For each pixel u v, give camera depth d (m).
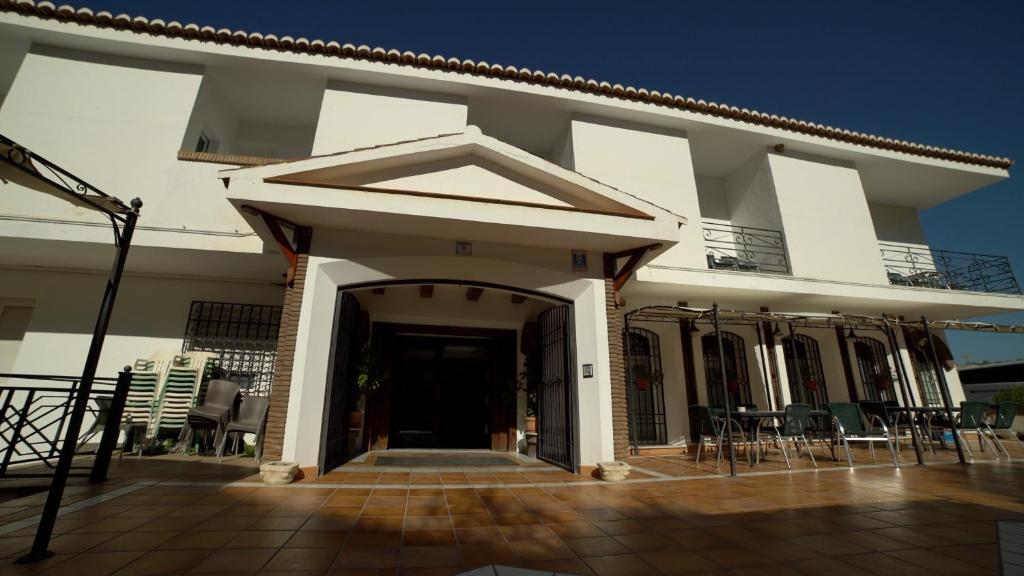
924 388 11.74
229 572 2.69
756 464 7.21
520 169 6.44
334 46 8.02
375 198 5.60
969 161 11.52
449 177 6.27
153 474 5.45
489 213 5.90
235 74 8.35
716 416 7.67
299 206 5.45
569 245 6.80
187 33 7.57
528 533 3.56
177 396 7.30
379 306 8.70
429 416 9.45
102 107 7.36
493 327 9.43
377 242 6.30
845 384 10.88
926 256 12.98
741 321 9.93
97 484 4.85
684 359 9.77
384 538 3.37
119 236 3.62
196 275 8.41
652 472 6.52
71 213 6.71
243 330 8.42
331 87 8.40
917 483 5.64
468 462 7.25
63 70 7.39
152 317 8.19
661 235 6.49
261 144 9.93
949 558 3.08
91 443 7.50
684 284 8.72
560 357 7.13
